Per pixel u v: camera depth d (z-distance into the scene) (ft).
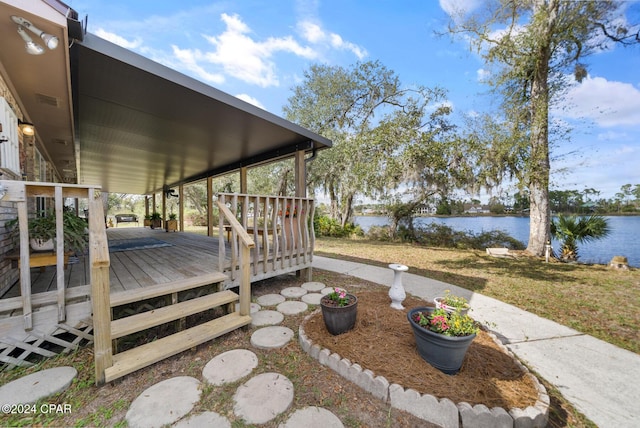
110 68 8.03
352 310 7.46
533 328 9.09
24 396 5.02
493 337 7.54
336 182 38.50
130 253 15.15
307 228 13.38
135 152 18.63
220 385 5.55
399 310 9.17
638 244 25.32
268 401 5.13
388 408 5.16
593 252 23.34
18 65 7.47
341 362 6.05
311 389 5.58
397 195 33.42
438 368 5.88
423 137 29.63
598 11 18.99
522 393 5.29
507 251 23.89
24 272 5.74
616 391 5.99
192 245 18.95
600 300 11.97
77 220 9.24
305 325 7.97
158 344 6.50
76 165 21.99
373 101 38.42
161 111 11.37
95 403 4.99
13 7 5.35
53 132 13.52
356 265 18.61
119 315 7.40
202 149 17.81
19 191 5.53
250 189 42.91
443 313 6.34
